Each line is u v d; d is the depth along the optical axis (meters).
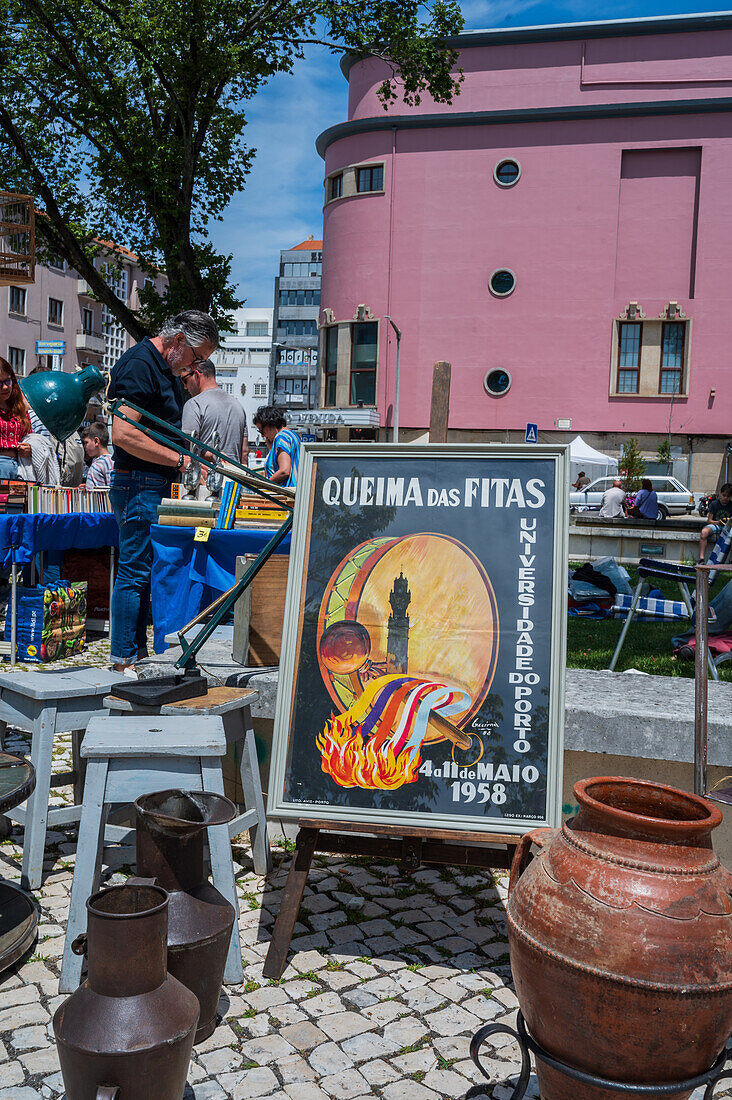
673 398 32.56
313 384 103.31
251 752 3.34
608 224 32.97
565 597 2.85
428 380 35.00
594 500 26.50
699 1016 1.88
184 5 12.50
